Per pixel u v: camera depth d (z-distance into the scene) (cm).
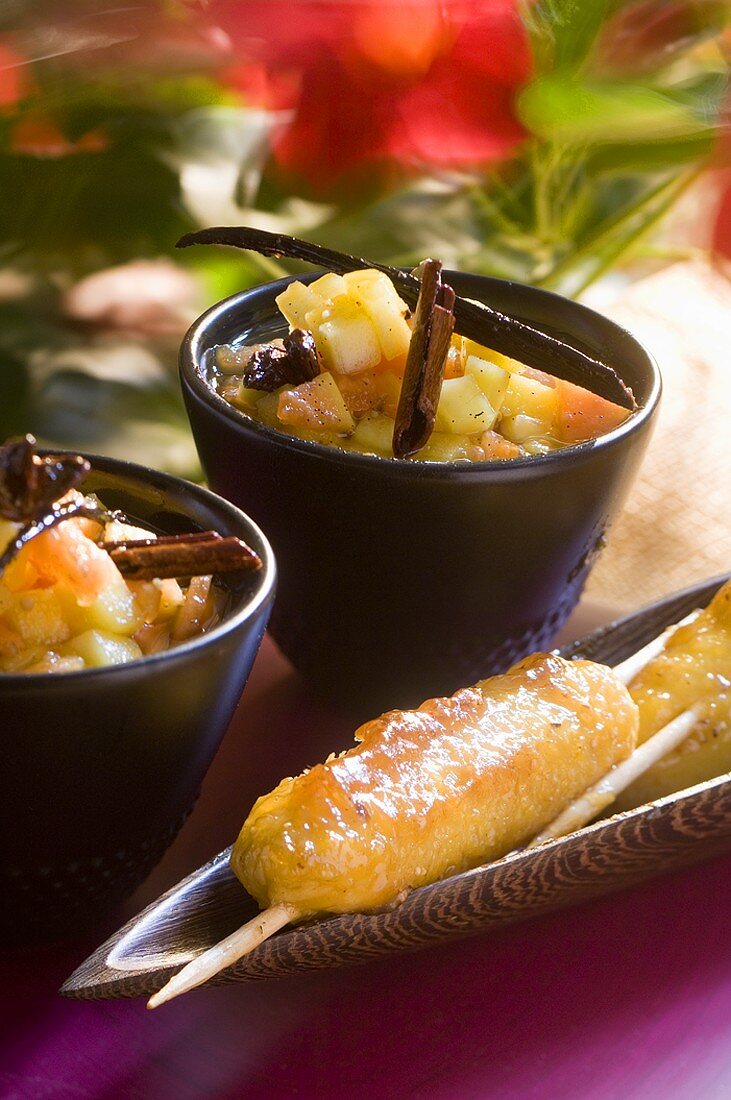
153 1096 43
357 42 52
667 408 64
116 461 46
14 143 54
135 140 54
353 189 55
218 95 54
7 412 56
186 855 47
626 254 61
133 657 43
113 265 56
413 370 47
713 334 68
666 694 48
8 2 51
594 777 46
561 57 53
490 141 53
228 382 50
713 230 57
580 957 46
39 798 42
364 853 43
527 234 59
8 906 44
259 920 42
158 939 43
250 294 51
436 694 50
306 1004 44
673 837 45
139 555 43
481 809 44
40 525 42
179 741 43
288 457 47
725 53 54
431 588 48
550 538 48
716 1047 44
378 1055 44
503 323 49
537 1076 44
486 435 49
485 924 45
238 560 43
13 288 57
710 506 60
